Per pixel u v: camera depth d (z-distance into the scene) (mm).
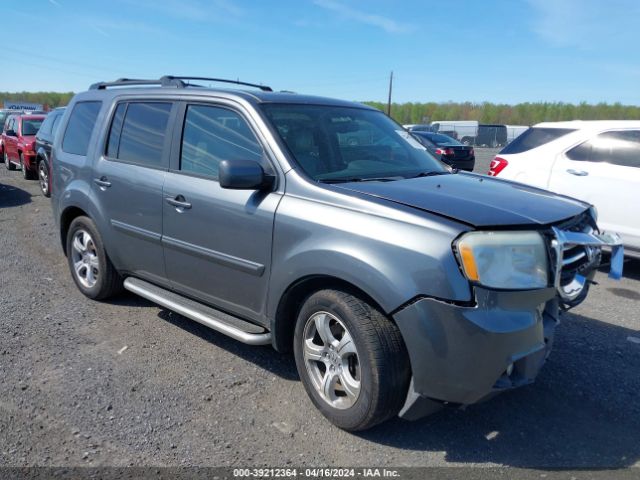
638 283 6395
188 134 4039
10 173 15641
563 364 4145
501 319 2703
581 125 7023
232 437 3105
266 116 3643
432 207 2939
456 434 3217
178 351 4148
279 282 3312
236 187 3287
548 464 2969
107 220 4652
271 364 3988
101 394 3494
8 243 7391
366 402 2959
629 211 6383
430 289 2701
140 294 4434
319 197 3209
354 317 2959
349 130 4031
